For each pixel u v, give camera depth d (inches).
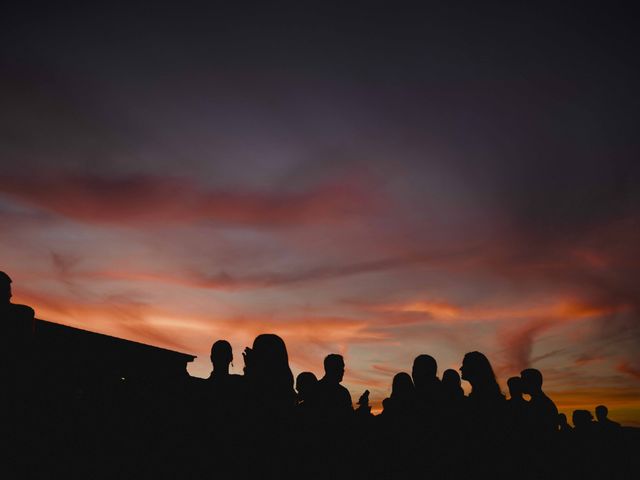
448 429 174.1
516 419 177.0
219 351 172.6
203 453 155.6
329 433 171.2
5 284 145.1
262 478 153.2
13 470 144.8
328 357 191.3
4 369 143.2
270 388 162.4
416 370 190.5
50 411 164.4
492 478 164.1
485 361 187.9
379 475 179.5
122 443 170.7
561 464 178.2
